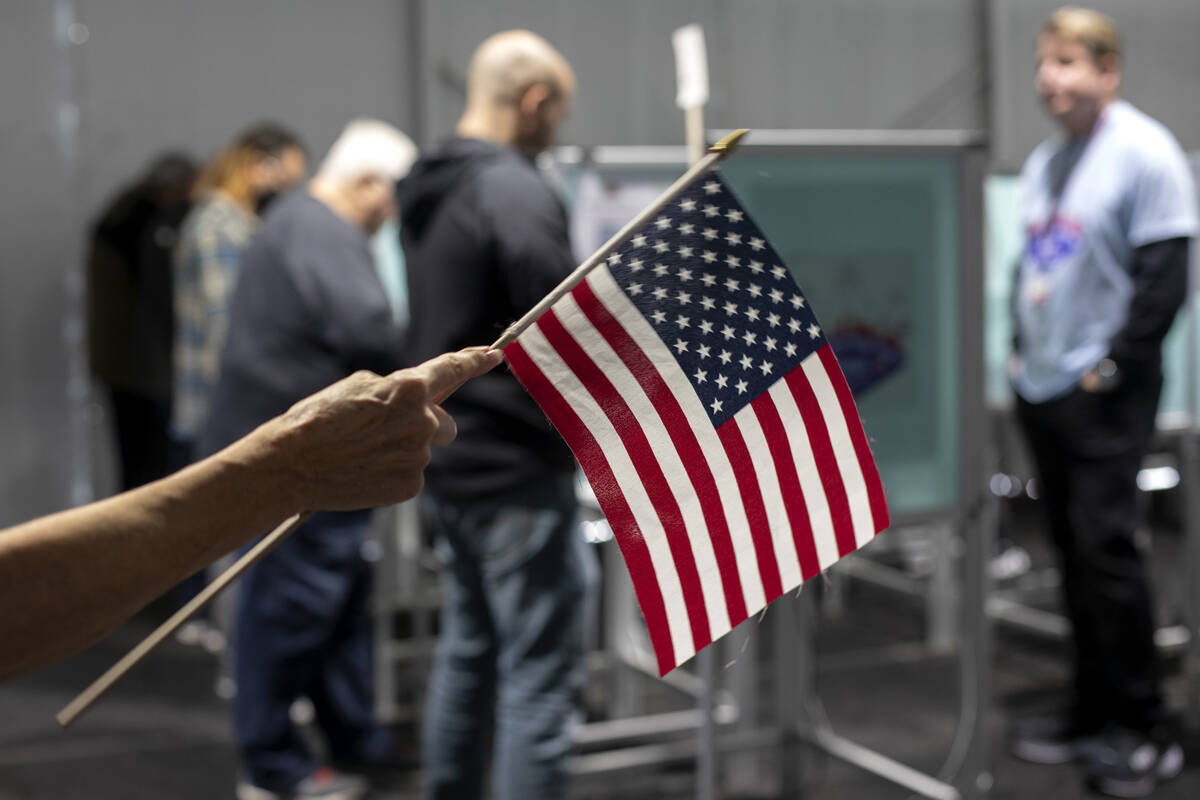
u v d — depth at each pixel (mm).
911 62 7223
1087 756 3355
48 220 3678
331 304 2939
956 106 7332
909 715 3906
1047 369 3324
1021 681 4125
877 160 2746
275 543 1083
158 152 5688
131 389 4863
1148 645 3312
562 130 6582
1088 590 3330
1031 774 3330
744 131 1278
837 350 2752
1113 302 3236
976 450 2812
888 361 2783
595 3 6574
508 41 2533
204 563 917
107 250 5039
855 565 5496
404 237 2564
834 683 4254
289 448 954
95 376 4840
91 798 3084
